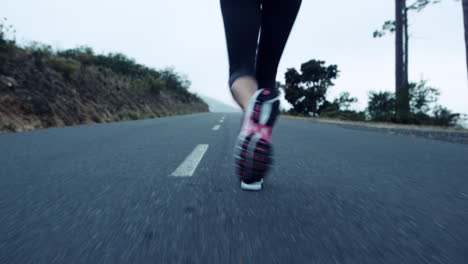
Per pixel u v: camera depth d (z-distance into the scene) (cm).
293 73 3061
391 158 328
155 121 1170
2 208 148
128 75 2506
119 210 144
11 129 727
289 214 139
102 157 312
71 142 448
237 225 124
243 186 185
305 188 191
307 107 3036
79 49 2280
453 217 138
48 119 896
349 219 133
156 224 125
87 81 1437
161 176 222
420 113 1138
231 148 381
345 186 198
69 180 210
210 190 182
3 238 112
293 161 298
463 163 301
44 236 113
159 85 2788
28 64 1021
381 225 126
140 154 331
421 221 132
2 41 958
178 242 107
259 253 99
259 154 144
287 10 169
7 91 829
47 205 153
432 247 105
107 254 98
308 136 583
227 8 158
